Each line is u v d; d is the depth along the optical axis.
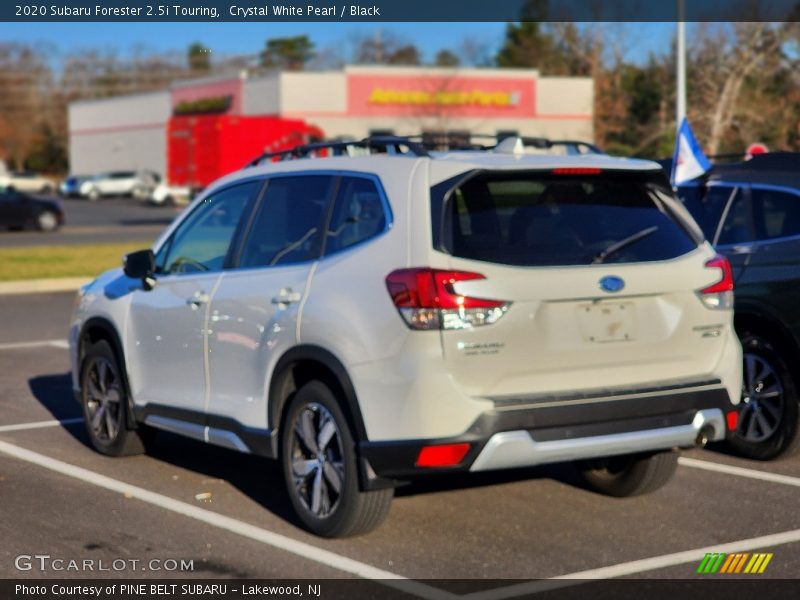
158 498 6.88
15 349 13.27
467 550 5.84
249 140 40.59
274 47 85.94
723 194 7.95
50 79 104.62
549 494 6.88
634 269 5.75
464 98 56.06
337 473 5.86
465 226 5.55
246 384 6.41
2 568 5.61
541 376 5.57
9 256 25.27
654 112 36.41
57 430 8.92
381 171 5.92
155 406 7.27
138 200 64.56
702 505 6.66
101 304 7.81
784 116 29.55
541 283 5.52
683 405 5.82
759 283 7.48
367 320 5.59
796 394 7.46
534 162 5.72
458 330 5.39
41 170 99.44
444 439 5.38
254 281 6.41
